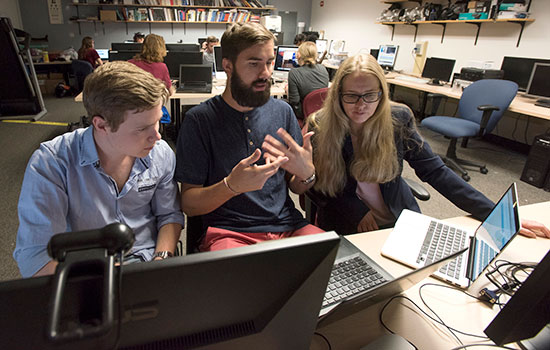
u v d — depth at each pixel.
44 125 4.68
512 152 4.25
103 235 0.35
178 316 0.43
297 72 3.54
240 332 0.47
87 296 0.35
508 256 1.10
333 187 1.53
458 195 1.42
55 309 0.30
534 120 4.20
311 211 1.74
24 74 4.75
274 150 1.15
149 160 1.10
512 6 4.17
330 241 0.46
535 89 3.60
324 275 0.48
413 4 5.84
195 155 1.23
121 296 0.37
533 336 0.69
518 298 0.68
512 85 3.26
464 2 4.79
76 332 0.29
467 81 4.23
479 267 0.99
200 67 3.70
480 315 0.88
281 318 0.49
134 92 0.80
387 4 6.42
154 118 0.86
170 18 7.46
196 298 0.42
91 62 6.00
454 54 5.25
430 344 0.79
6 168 3.24
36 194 0.92
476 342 0.80
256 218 1.29
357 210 1.48
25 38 4.86
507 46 4.50
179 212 1.23
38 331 0.36
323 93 2.62
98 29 7.32
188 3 7.44
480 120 3.50
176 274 0.40
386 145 1.44
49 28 7.03
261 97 1.21
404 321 0.86
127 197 1.09
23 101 4.92
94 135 0.96
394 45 6.04
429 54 5.68
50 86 6.84
